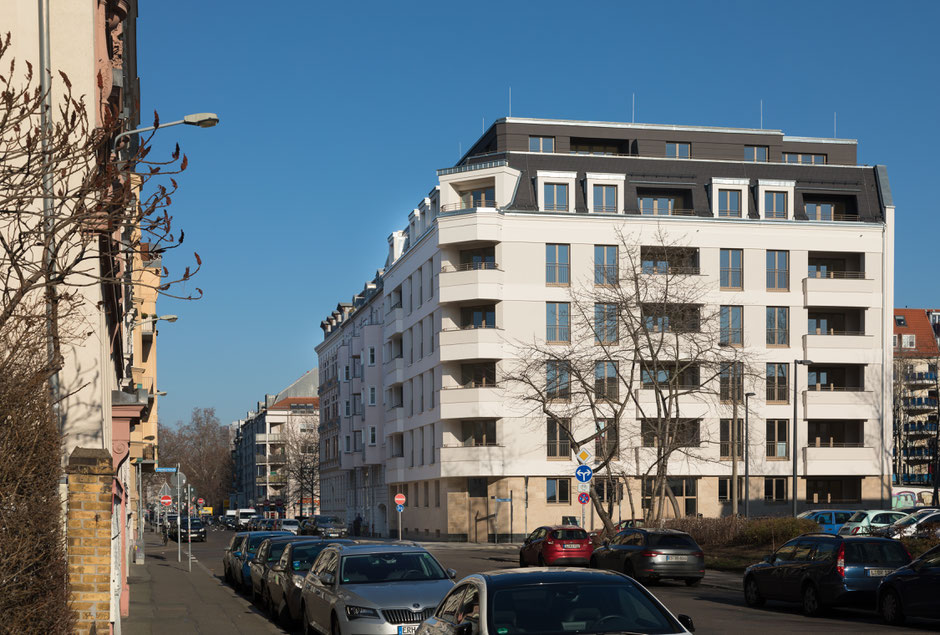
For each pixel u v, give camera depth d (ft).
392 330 228.63
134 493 172.04
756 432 190.39
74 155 28.71
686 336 159.53
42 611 27.45
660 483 133.28
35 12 41.37
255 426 539.29
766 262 195.83
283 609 64.23
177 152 26.94
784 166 202.90
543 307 188.24
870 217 201.46
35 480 27.50
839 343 194.70
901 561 68.33
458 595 31.42
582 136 212.84
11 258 25.57
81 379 43.16
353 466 270.87
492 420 190.70
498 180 190.39
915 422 354.95
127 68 66.33
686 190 198.39
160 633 60.75
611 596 28.14
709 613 71.41
